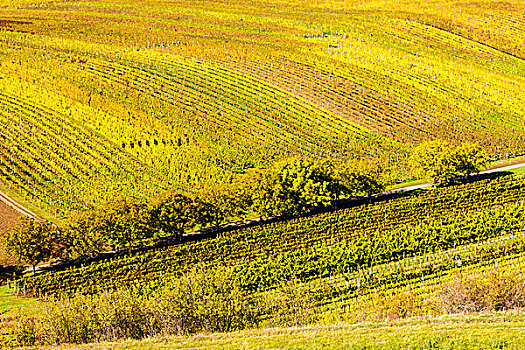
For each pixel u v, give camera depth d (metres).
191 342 43.09
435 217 111.88
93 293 85.75
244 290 82.12
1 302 81.94
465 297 54.53
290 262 90.81
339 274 87.88
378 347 37.53
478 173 140.50
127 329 53.94
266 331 44.81
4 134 155.00
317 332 43.03
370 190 125.25
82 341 53.50
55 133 160.00
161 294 60.88
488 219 100.44
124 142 161.12
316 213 120.94
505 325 40.03
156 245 108.00
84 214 108.81
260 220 119.00
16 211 122.31
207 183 143.88
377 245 92.50
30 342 55.62
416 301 67.44
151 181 143.12
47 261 103.88
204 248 102.25
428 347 36.66
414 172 139.00
